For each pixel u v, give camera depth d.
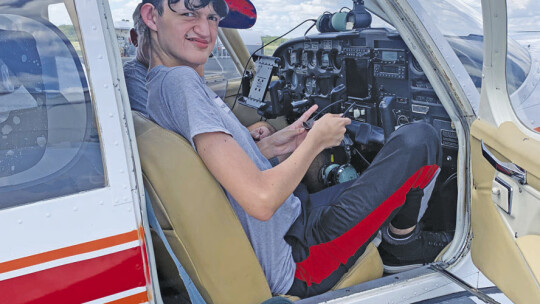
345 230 1.62
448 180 1.82
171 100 1.36
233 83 2.37
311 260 1.61
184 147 1.32
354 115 2.13
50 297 1.13
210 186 1.34
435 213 1.87
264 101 2.18
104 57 1.12
